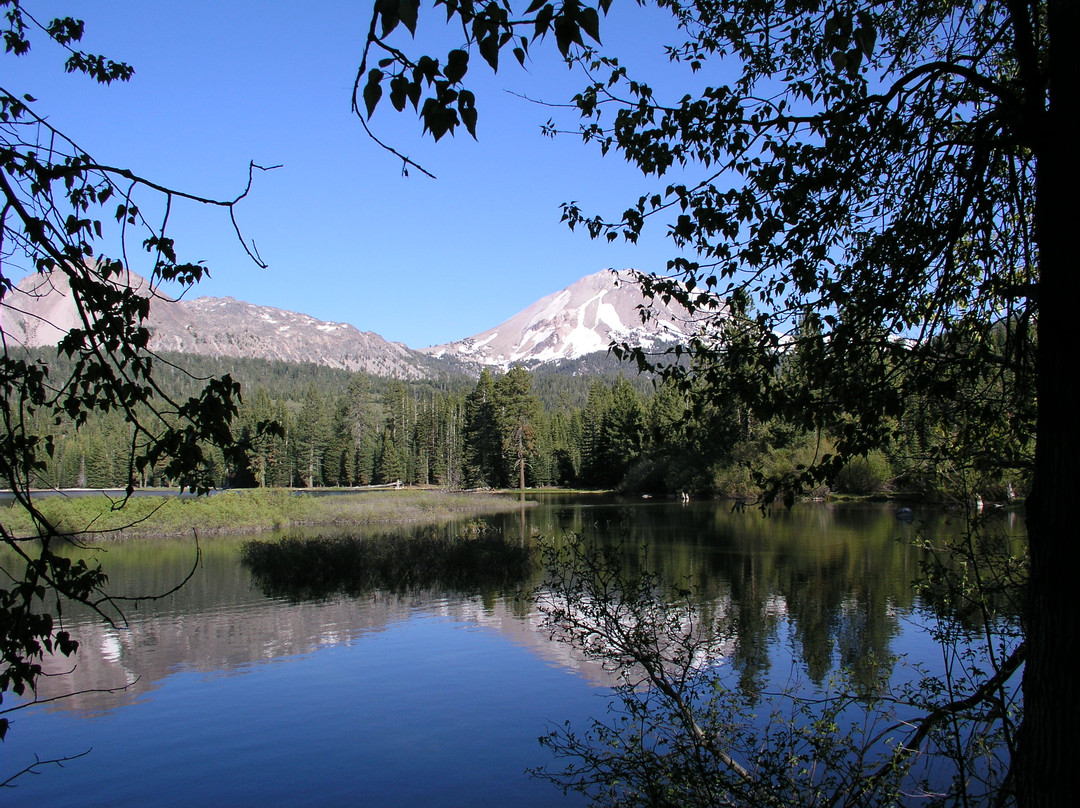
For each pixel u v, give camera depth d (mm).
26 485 2875
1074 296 2568
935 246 3887
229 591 19656
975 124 3729
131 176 2877
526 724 9516
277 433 3242
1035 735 2621
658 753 5871
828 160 4199
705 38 4637
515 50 2143
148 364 3000
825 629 12719
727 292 4270
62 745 9258
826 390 4254
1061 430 2582
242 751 8984
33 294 3125
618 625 6176
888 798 4891
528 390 79688
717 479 53125
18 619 2855
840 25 3416
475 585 19969
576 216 4395
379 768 8344
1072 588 2521
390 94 2229
